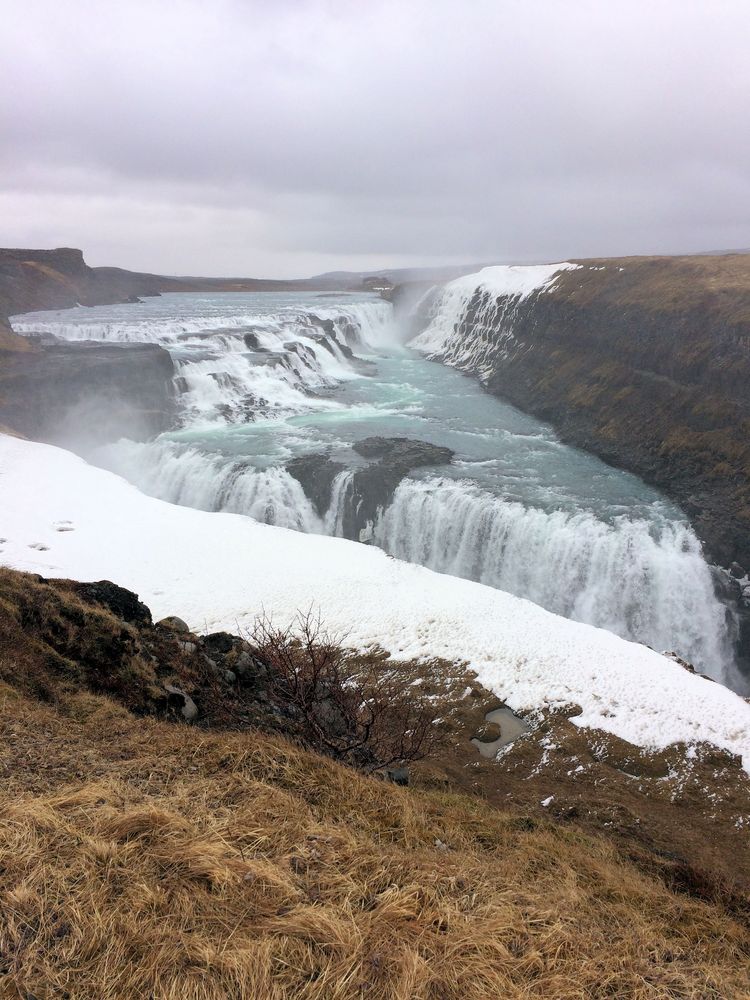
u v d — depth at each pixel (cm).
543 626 2105
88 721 838
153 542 2689
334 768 825
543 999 425
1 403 4088
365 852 584
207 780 673
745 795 1381
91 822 530
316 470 3784
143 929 423
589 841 1002
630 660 1914
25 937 401
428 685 1747
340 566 2548
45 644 1045
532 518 3328
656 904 733
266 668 1302
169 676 1124
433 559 3559
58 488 3203
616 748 1519
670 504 3603
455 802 1014
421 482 3719
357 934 443
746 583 3089
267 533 2898
